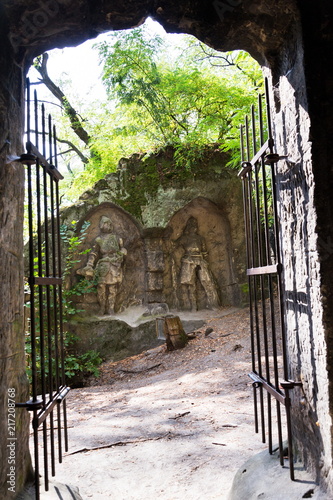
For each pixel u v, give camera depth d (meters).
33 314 2.61
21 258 2.85
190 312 9.67
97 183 9.46
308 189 2.61
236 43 3.21
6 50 2.66
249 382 5.85
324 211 2.51
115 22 3.07
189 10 3.01
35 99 2.90
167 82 10.22
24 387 2.83
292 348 3.02
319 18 2.61
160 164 9.56
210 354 7.59
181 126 10.55
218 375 6.39
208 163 9.55
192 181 9.44
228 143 8.51
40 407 2.52
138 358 8.60
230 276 9.81
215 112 10.23
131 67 10.22
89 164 13.31
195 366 7.17
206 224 9.98
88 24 2.96
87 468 3.62
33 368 2.60
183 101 10.33
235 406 5.04
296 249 2.88
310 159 2.55
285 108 3.00
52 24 2.81
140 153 9.73
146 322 9.16
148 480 3.41
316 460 2.57
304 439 2.79
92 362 8.66
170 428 4.53
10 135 2.67
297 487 2.56
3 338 2.48
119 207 9.43
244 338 7.91
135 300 9.61
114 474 3.52
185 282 9.69
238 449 3.82
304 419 2.78
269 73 3.23
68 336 8.68
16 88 2.81
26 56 2.98
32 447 4.23
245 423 4.44
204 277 9.73
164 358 8.09
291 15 2.66
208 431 4.32
